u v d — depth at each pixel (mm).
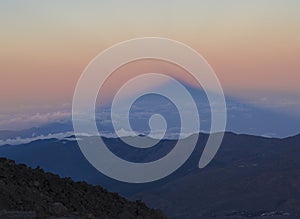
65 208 26656
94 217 26312
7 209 25062
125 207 29750
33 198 26672
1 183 26797
